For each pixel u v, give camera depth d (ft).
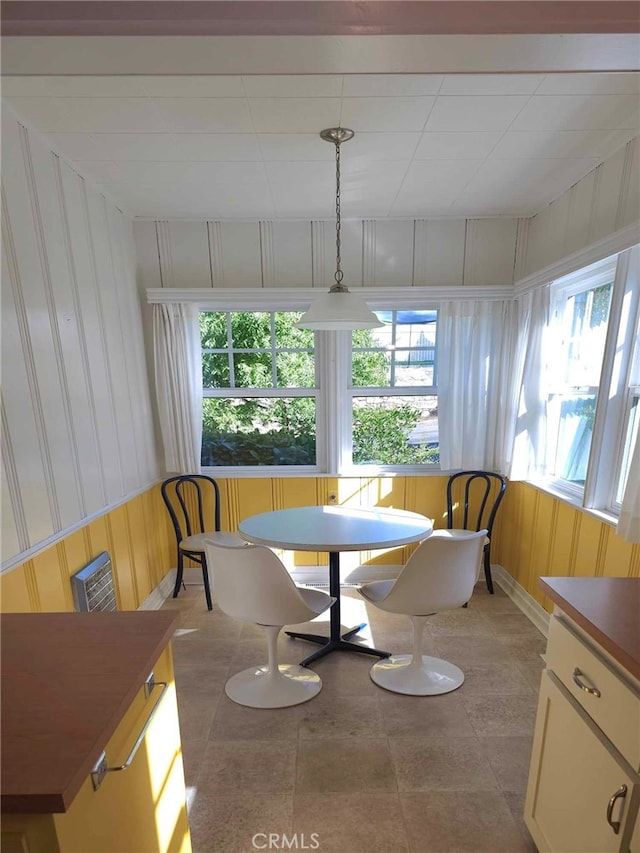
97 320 7.32
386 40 2.61
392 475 9.74
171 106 5.25
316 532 6.73
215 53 2.70
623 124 5.74
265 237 9.21
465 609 8.77
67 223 6.47
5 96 4.97
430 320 9.64
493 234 9.23
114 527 7.51
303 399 9.96
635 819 2.84
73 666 2.97
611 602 3.59
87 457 6.77
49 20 2.47
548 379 8.28
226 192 7.80
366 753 5.36
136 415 8.71
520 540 9.02
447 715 5.96
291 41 2.61
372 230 9.22
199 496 9.61
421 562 5.65
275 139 6.07
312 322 5.90
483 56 2.77
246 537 6.69
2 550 4.85
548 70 2.93
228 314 9.71
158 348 9.18
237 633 8.09
